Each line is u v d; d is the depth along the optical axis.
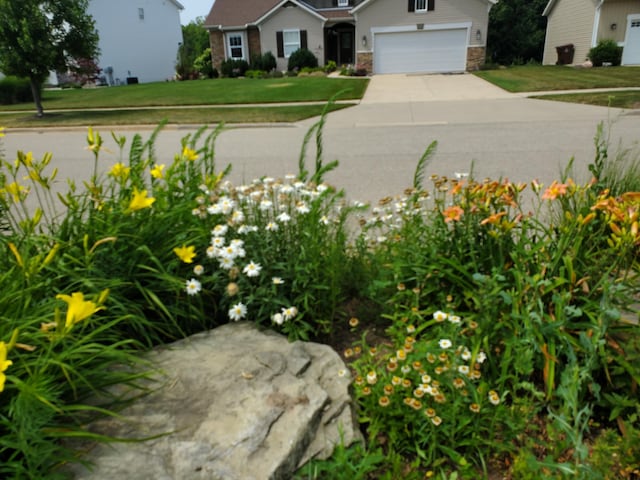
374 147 8.62
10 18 13.50
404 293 2.55
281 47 28.06
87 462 1.55
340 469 1.67
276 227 2.63
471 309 2.49
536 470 1.68
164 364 2.10
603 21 23.59
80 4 14.62
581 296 2.33
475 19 23.89
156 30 36.28
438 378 1.91
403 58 25.00
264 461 1.64
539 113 11.42
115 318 2.24
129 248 2.44
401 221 3.22
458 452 1.88
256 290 2.47
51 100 20.30
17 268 2.06
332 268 2.49
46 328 1.51
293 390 1.96
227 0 30.11
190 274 2.57
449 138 9.09
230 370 2.07
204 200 2.60
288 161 7.80
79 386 1.81
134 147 2.97
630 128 9.05
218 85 21.72
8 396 1.67
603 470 1.72
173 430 1.74
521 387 2.12
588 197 2.69
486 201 2.54
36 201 6.07
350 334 2.63
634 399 2.02
